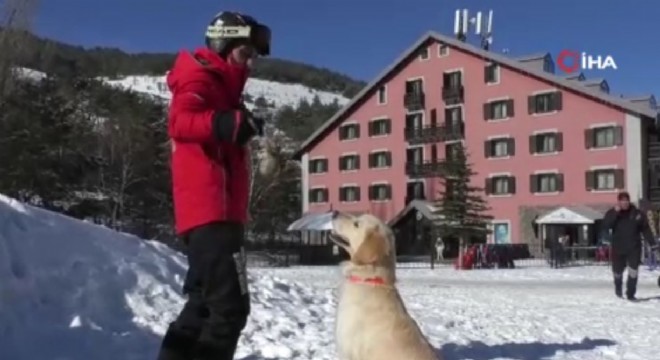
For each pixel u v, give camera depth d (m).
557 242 40.12
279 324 8.32
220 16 4.11
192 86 3.89
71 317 6.68
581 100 51.59
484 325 9.82
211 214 3.99
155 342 6.52
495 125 55.28
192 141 3.92
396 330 4.45
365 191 62.34
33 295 6.80
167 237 55.78
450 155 56.22
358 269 4.68
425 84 59.03
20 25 29.17
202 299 4.13
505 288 19.00
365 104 62.78
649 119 49.41
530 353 7.76
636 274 14.80
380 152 61.56
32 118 52.16
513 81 54.62
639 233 14.97
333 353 6.78
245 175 4.21
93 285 7.59
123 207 57.34
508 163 54.66
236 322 4.09
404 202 59.81
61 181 55.72
